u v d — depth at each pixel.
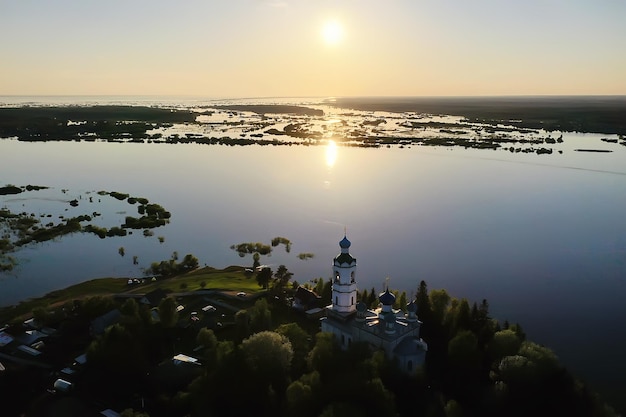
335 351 90.38
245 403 82.00
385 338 89.38
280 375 87.12
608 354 117.50
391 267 170.88
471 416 83.12
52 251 178.62
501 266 172.25
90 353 94.56
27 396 90.00
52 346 106.50
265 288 138.00
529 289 154.62
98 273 159.62
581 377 107.81
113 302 119.50
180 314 122.69
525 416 82.06
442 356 96.88
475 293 152.00
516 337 95.50
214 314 122.69
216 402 81.94
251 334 105.00
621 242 195.12
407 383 84.81
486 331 100.81
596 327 131.00
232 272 157.62
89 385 91.25
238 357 85.38
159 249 183.50
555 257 180.38
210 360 90.56
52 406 86.88
